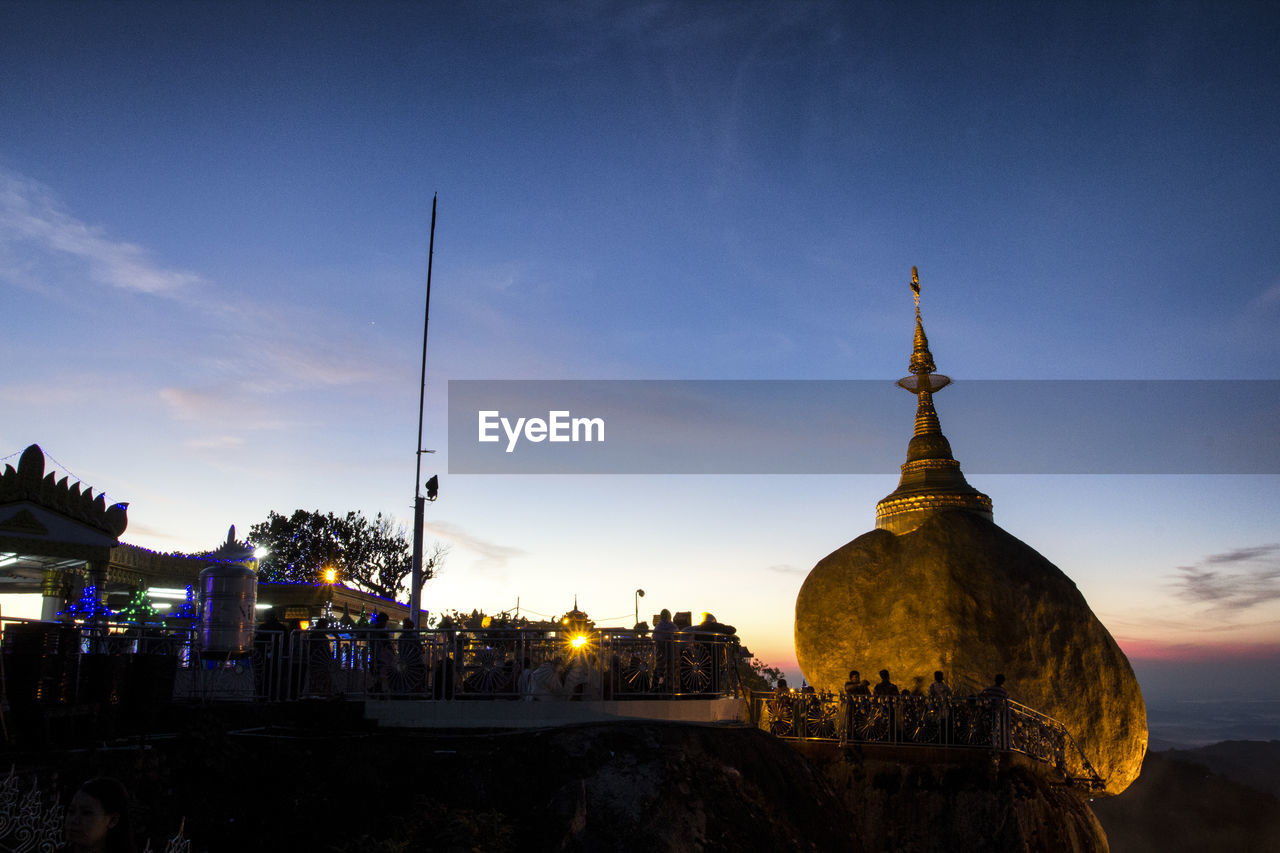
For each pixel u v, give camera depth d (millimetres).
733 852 11664
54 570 22016
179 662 13703
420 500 22922
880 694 19844
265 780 11148
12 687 9930
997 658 23906
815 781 14258
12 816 7191
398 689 13695
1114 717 23828
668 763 12141
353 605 25641
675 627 15734
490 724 13258
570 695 13883
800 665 26562
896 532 27938
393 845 10000
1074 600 24656
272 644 13898
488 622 17984
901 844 18047
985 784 17828
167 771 10469
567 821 10812
